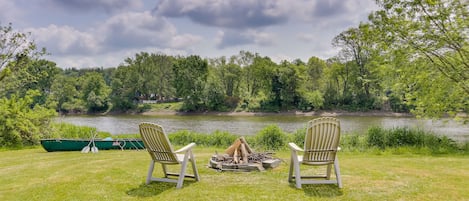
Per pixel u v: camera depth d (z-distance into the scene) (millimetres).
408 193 4801
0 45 15617
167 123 33844
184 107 51844
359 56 40375
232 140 14781
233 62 56969
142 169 6570
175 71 56469
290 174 5367
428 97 11320
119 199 4527
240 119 38969
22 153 10891
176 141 15203
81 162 7680
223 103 51312
